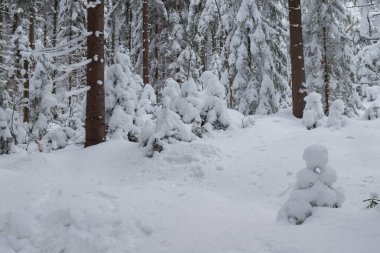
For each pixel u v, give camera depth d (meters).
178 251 4.76
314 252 3.98
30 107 14.59
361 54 23.64
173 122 10.82
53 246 5.38
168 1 25.59
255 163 9.30
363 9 8.20
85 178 9.27
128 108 12.88
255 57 18.27
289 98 20.86
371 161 8.74
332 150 9.89
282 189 7.85
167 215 5.98
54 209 6.05
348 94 18.47
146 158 9.96
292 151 9.91
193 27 24.25
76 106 20.73
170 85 15.65
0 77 14.20
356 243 4.00
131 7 25.86
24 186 6.95
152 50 26.27
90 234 5.48
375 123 12.11
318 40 18.20
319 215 4.96
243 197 7.84
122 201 6.51
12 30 21.70
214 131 13.03
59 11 28.03
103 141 11.42
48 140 13.05
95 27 11.25
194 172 9.05
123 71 13.70
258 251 4.31
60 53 11.66
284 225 5.01
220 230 5.19
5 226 5.79
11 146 11.52
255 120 14.07
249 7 17.92
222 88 13.72
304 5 18.94
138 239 5.30
